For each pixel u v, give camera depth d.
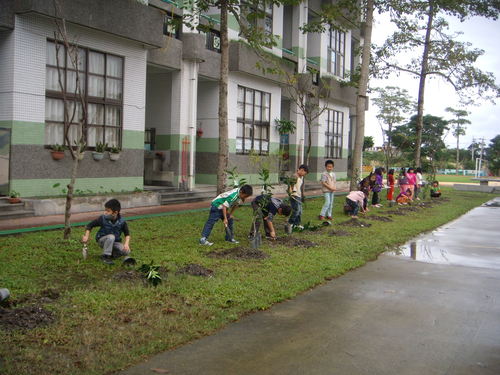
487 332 4.78
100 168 12.52
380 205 16.75
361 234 10.45
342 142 25.78
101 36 12.26
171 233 9.40
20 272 6.11
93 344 4.11
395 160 25.17
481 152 80.12
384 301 5.76
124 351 4.01
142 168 13.83
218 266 6.92
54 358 3.81
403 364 3.99
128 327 4.51
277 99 19.91
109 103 12.68
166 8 14.47
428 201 19.83
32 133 10.85
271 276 6.54
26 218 10.09
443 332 4.75
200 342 4.33
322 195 19.55
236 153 17.75
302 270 6.96
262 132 19.25
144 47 13.55
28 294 5.22
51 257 6.88
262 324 4.85
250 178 18.58
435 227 12.66
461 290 6.35
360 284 6.53
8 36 10.47
